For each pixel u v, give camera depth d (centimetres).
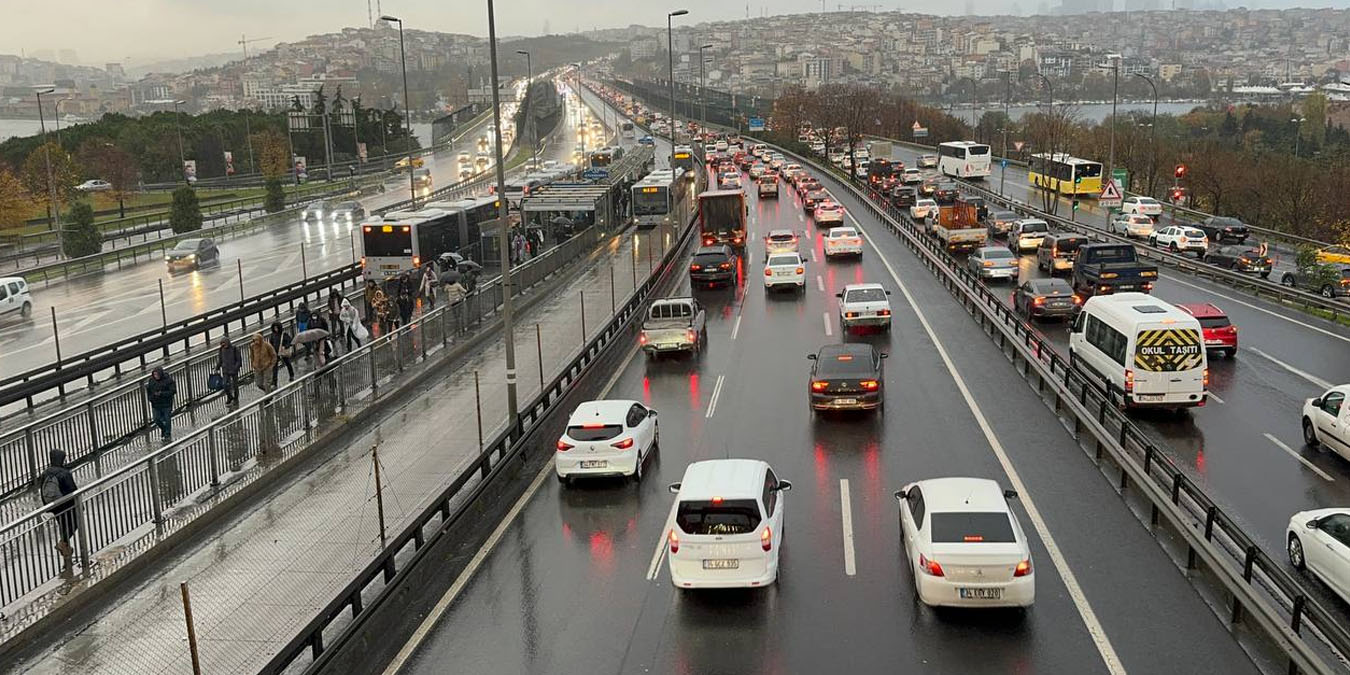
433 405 2697
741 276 4738
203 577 1611
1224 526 1476
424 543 1662
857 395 2372
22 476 2003
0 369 3275
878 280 4475
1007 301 3975
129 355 3136
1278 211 6862
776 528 1521
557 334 3566
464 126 19400
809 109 14025
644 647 1349
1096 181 8162
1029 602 1343
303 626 1349
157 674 1295
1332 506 1778
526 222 5891
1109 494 1852
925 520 1412
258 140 11888
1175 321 2283
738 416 2475
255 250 6388
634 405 2141
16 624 1417
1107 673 1234
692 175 8588
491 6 2309
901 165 9631
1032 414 2397
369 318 3675
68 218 6656
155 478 1797
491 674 1295
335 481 2080
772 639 1353
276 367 2741
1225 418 2330
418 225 4459
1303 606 1209
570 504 1925
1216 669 1235
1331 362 2847
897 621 1388
